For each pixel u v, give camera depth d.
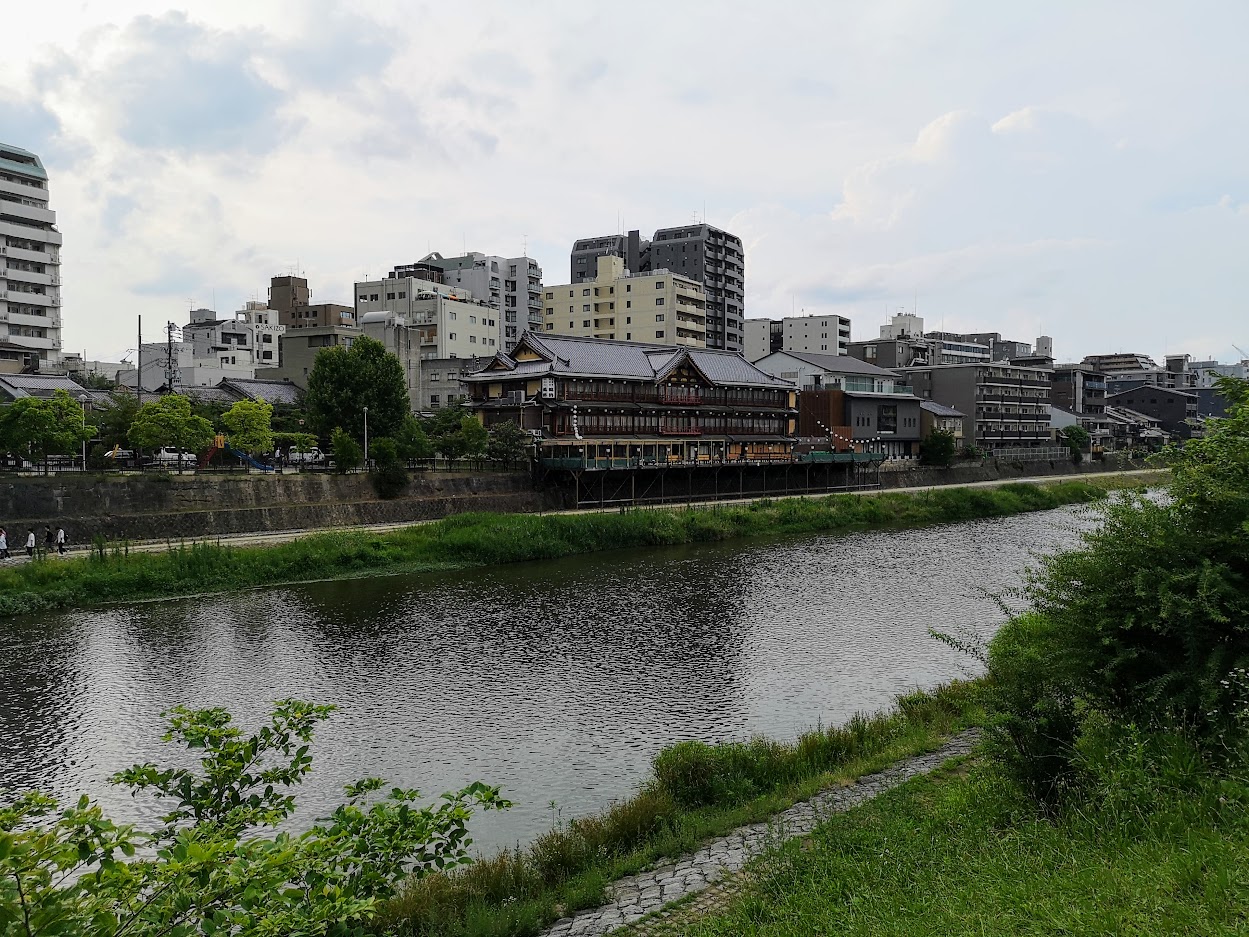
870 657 33.97
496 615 41.78
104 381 95.94
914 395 123.88
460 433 74.19
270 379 105.31
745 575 52.38
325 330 101.69
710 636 37.62
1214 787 12.07
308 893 8.41
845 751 22.09
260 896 7.72
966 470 114.69
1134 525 15.30
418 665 33.50
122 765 24.44
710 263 150.88
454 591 47.31
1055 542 66.06
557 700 29.36
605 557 59.47
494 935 14.11
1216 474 15.43
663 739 25.62
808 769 20.97
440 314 116.12
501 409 81.88
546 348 81.25
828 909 12.29
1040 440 144.88
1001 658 16.75
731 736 25.66
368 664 33.66
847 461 98.06
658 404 85.31
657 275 131.00
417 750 25.14
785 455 90.69
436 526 58.75
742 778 20.47
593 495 76.19
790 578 51.41
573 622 40.31
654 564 56.50
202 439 58.09
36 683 31.31
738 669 32.59
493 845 19.17
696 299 137.00
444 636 37.84
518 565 56.12
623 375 82.62
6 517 47.38
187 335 133.75
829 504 80.25
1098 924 9.56
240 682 31.47
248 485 57.84
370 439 71.81
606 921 14.35
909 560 58.00
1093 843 12.12
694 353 96.31
